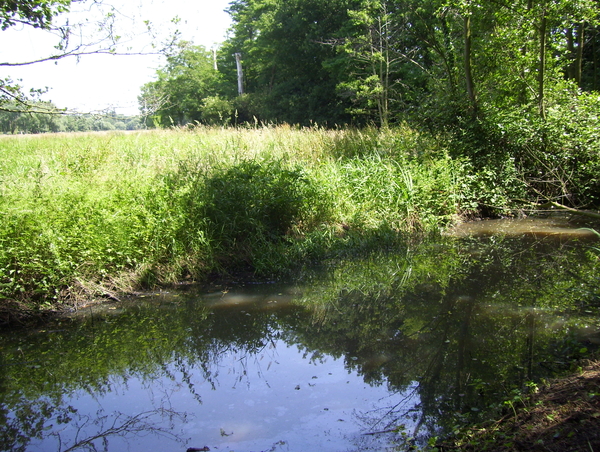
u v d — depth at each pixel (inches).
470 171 431.8
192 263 274.4
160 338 199.2
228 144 428.1
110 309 230.7
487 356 167.2
